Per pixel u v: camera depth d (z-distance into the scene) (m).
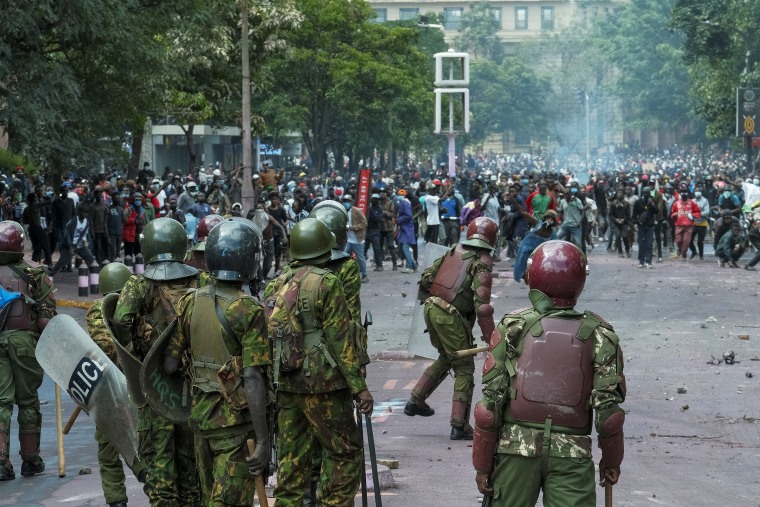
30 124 30.45
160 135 76.31
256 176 43.03
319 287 8.33
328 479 8.49
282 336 8.33
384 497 10.20
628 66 132.00
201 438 7.70
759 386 16.70
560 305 6.84
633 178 59.53
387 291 30.09
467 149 162.38
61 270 34.16
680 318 24.38
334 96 71.25
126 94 35.00
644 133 170.62
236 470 7.51
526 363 6.74
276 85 71.31
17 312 11.29
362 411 8.62
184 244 8.83
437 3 184.62
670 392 16.30
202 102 49.22
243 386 7.51
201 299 7.60
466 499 10.10
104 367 9.02
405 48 75.94
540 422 6.69
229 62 47.78
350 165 86.81
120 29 32.44
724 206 39.22
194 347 7.58
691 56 69.38
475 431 6.81
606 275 33.84
